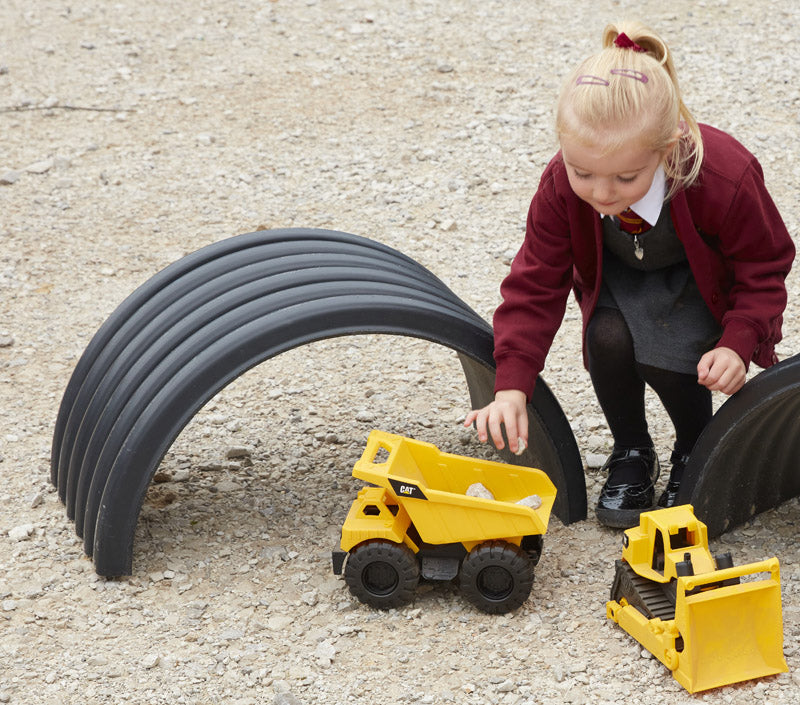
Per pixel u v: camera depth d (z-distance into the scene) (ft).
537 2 25.08
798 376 8.41
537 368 9.29
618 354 9.62
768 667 8.16
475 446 11.82
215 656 8.57
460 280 15.49
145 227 17.15
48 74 22.53
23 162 19.12
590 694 8.01
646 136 7.86
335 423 12.38
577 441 11.80
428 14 24.81
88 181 18.56
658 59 8.46
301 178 18.54
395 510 9.29
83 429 10.11
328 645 8.63
